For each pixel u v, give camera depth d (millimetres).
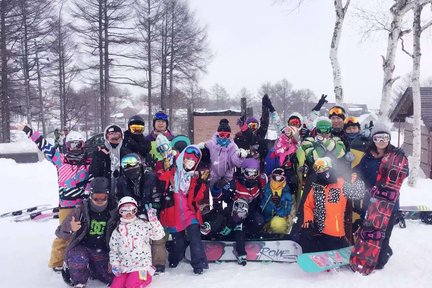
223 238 5547
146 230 4473
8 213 8234
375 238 4832
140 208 4633
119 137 4906
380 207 4859
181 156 5035
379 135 4938
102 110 32562
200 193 5180
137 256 4359
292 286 4531
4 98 27906
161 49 34531
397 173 4828
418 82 12602
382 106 12273
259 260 5344
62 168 4930
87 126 40906
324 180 5023
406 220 7383
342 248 5199
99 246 4562
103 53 32719
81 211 4527
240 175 5426
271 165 5781
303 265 4723
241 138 6336
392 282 4613
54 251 4984
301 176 5637
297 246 5332
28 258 5582
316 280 4699
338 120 5938
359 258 4879
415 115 12586
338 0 12258
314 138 5750
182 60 35031
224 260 5363
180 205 5062
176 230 5078
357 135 5848
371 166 5145
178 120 38156
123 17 32344
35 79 31844
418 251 5676
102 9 31953
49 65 32875
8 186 11773
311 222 5070
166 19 34125
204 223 5324
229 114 16281
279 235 5562
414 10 12680
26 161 22656
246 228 5547
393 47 12125
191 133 16641
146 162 5105
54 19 32125
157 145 5164
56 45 33062
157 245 4965
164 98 34969
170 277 4848
